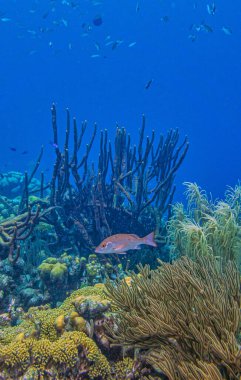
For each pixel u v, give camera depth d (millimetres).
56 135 7199
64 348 2996
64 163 7188
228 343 2508
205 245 5547
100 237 6977
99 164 8031
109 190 7867
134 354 3348
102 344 3359
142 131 8195
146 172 8234
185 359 2826
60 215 7305
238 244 5797
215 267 3840
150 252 6895
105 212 7430
